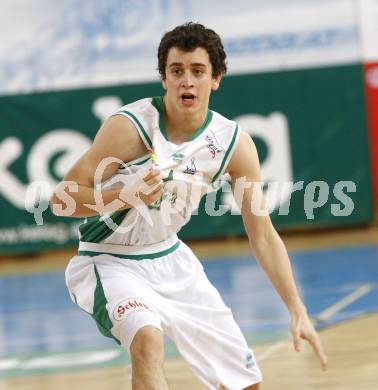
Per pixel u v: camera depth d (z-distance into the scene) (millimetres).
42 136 30844
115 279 9320
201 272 9992
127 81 30766
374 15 31047
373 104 31391
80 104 30781
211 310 9797
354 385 12266
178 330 9500
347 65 31219
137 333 8656
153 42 30594
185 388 12820
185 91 9148
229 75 30969
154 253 9703
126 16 30531
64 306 21891
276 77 31016
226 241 32094
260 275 24016
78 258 9812
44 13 30453
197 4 30656
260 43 30953
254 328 17188
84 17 30562
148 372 8430
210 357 9797
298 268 25203
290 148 31109
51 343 17406
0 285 26438
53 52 30641
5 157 30828
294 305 9594
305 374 13156
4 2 30344
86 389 13133
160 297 9500
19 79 30703
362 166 31344
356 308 18500
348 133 31328
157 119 9398
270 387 12500
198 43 9133
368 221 31672
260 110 31078
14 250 31031
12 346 17359
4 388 13672
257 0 30766
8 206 30984
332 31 31078
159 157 9320
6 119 30781
